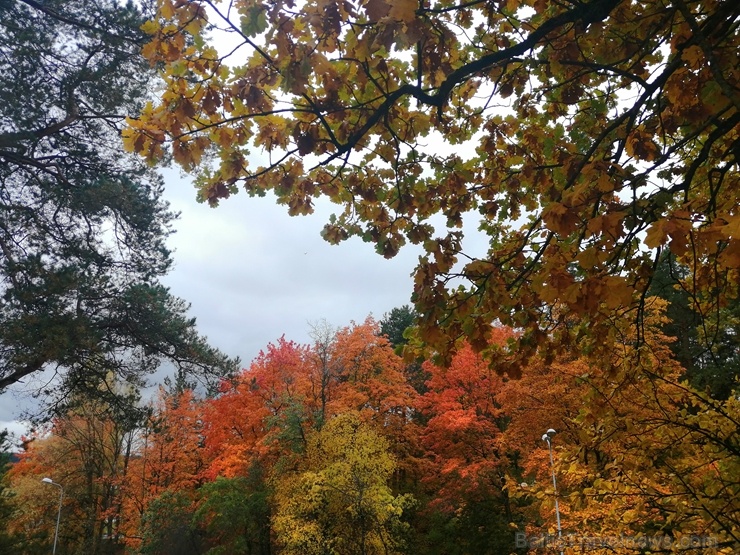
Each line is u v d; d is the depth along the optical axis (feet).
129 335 35.96
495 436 52.85
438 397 55.93
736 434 11.48
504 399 43.34
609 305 5.81
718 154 10.21
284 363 68.64
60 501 81.61
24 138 28.91
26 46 29.73
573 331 11.14
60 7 31.71
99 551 81.35
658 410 12.63
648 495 12.19
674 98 8.21
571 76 10.64
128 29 32.17
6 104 28.96
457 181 11.05
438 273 9.21
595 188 7.26
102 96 32.27
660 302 28.84
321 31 6.87
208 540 66.85
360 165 10.87
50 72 32.04
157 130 7.94
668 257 9.96
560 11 10.09
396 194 11.00
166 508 65.36
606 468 13.25
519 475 53.67
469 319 9.43
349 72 8.38
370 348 70.03
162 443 75.36
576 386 36.35
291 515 52.16
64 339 29.45
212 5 6.95
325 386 69.21
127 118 8.00
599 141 8.34
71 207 31.83
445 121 11.32
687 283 10.88
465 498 55.26
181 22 7.22
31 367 31.09
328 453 56.65
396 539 54.29
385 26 6.41
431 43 9.12
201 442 78.13
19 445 50.24
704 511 10.97
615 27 9.75
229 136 8.77
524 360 10.72
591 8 8.07
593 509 15.08
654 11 9.53
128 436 82.84
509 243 11.46
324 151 9.74
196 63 7.93
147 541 63.67
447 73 9.34
